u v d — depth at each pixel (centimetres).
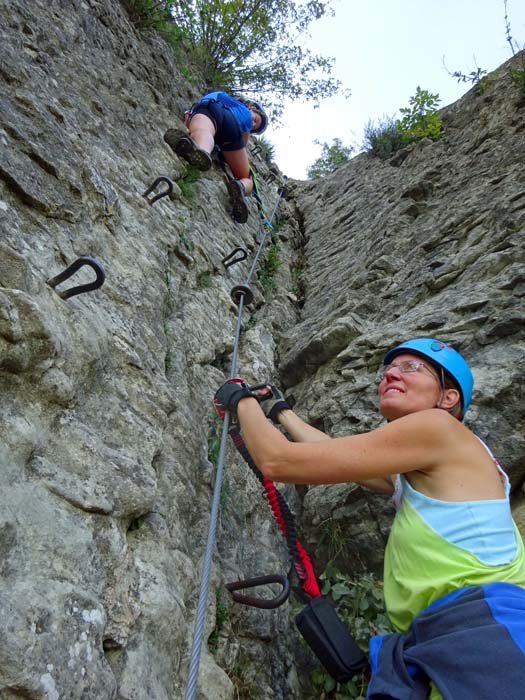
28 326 161
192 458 252
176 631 174
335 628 168
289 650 243
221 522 257
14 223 206
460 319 324
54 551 143
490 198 436
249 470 303
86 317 207
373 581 263
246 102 678
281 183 1001
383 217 562
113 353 222
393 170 710
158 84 574
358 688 220
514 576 132
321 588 262
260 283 538
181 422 252
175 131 469
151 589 171
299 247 755
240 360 391
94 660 136
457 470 143
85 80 399
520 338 290
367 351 361
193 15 809
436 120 657
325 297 532
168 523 208
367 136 850
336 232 700
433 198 534
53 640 127
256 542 275
